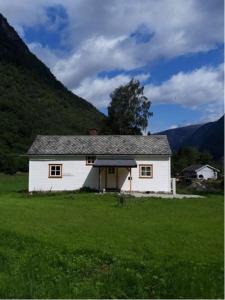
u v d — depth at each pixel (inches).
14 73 5969.5
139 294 359.3
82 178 1786.4
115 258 470.3
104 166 1702.8
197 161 5575.8
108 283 382.9
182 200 1318.9
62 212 984.9
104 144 1852.9
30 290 351.6
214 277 397.1
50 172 1798.7
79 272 421.1
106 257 478.0
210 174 4709.6
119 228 730.2
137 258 479.5
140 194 1625.2
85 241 587.8
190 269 425.7
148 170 1772.9
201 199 1360.7
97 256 483.5
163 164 1769.2
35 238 593.0
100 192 1697.8
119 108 3513.8
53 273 410.0
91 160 1793.8
